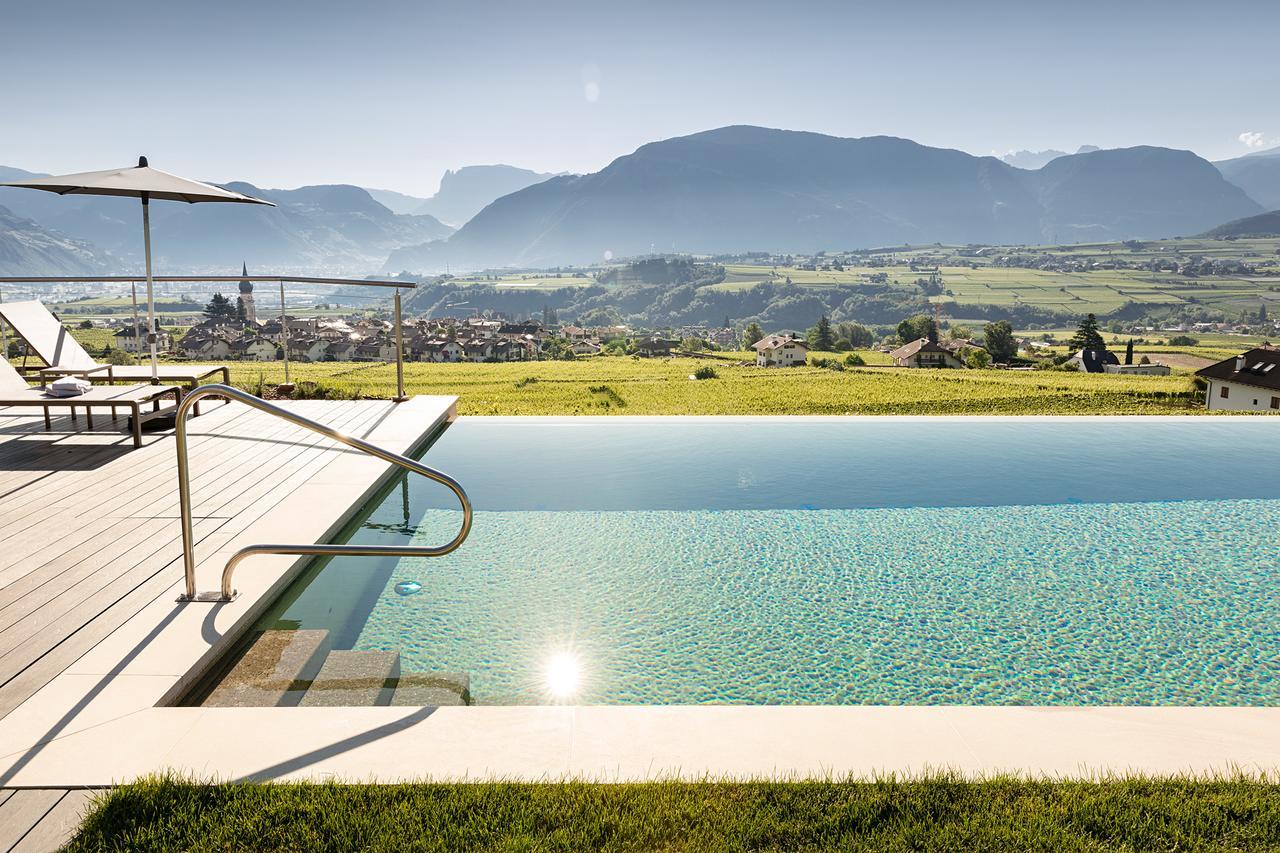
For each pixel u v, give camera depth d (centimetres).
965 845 172
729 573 439
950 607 398
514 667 325
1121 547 486
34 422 629
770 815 180
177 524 392
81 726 214
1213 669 339
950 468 657
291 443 587
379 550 294
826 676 329
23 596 300
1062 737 217
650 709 230
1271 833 176
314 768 198
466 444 707
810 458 683
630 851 170
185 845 168
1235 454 705
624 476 623
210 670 263
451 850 168
